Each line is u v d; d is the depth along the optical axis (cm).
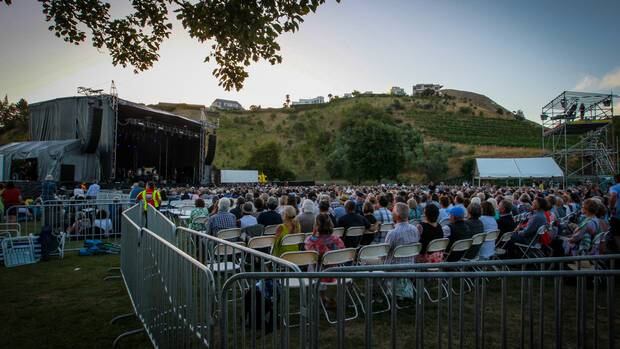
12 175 2064
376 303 543
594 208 591
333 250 487
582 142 2819
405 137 6372
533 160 2641
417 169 6341
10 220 1112
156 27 670
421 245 522
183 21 579
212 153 3419
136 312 468
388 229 712
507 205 739
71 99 2327
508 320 478
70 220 991
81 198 1551
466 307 524
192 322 286
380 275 250
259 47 582
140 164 3438
